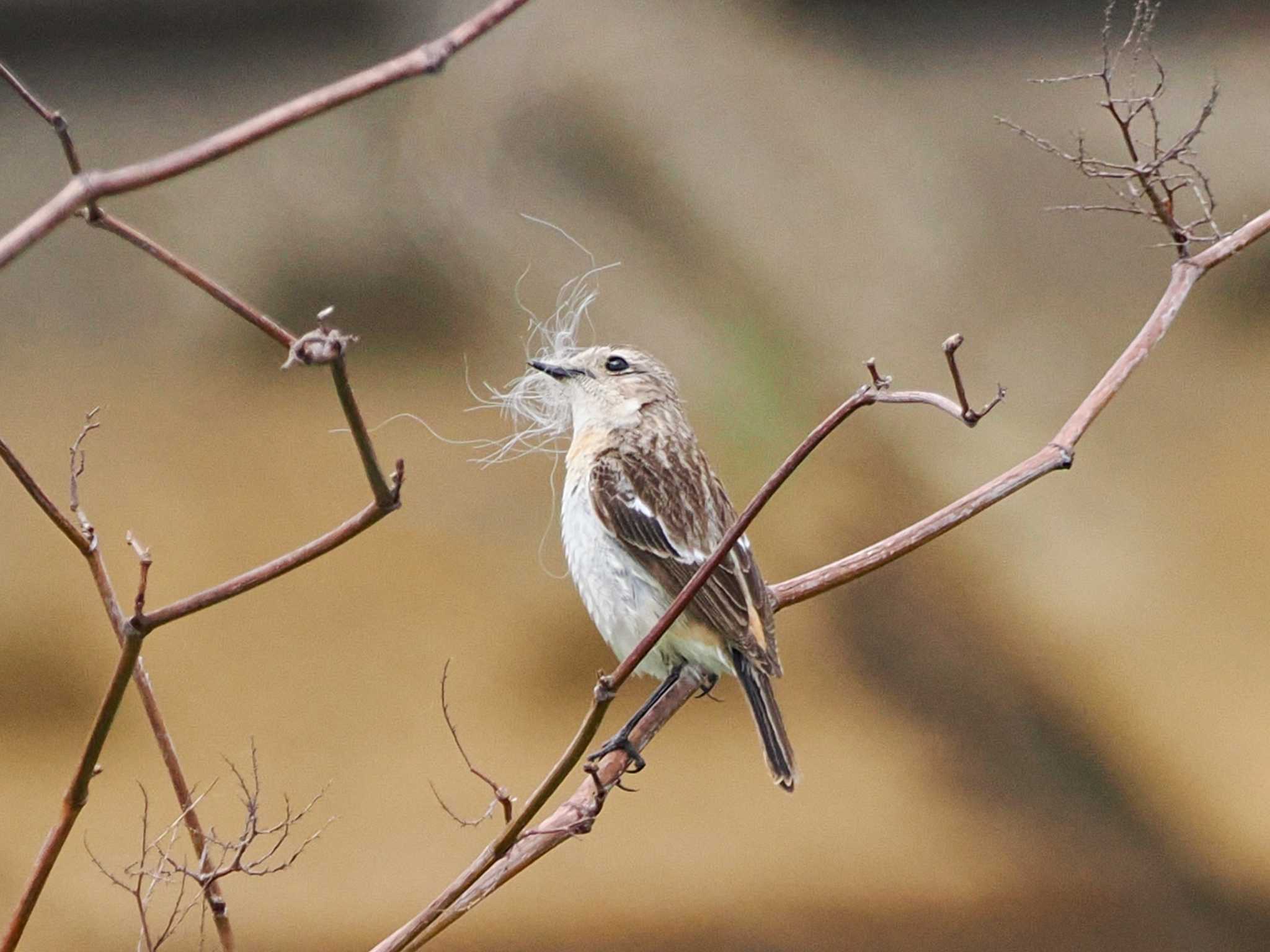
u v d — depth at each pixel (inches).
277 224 573.3
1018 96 579.5
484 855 201.5
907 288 549.0
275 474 550.0
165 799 483.2
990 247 557.3
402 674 518.3
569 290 411.2
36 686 510.0
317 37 601.9
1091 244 554.9
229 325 574.9
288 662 519.5
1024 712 507.5
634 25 576.7
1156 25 562.9
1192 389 541.3
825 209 555.5
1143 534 521.3
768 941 468.4
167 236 581.3
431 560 541.3
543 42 572.1
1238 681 499.8
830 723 518.3
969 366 539.5
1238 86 550.0
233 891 462.0
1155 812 490.6
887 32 597.0
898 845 493.0
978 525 521.3
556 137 561.3
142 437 558.6
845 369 538.0
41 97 592.7
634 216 553.6
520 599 532.1
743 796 506.6
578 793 227.8
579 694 522.9
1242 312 551.8
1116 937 474.6
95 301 580.4
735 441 531.2
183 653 521.0
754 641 304.7
